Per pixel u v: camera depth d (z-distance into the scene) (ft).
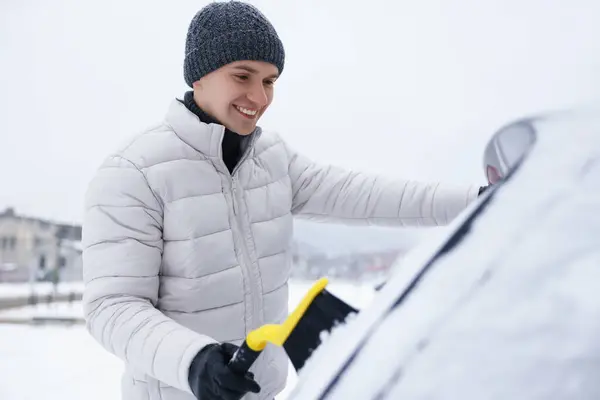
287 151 3.86
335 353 1.18
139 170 2.99
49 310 30.60
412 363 0.92
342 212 3.79
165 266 3.10
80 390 13.19
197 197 3.09
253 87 3.11
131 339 2.54
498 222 1.09
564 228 0.98
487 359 0.85
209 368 2.16
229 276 3.14
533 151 1.23
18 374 14.67
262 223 3.35
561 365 0.78
